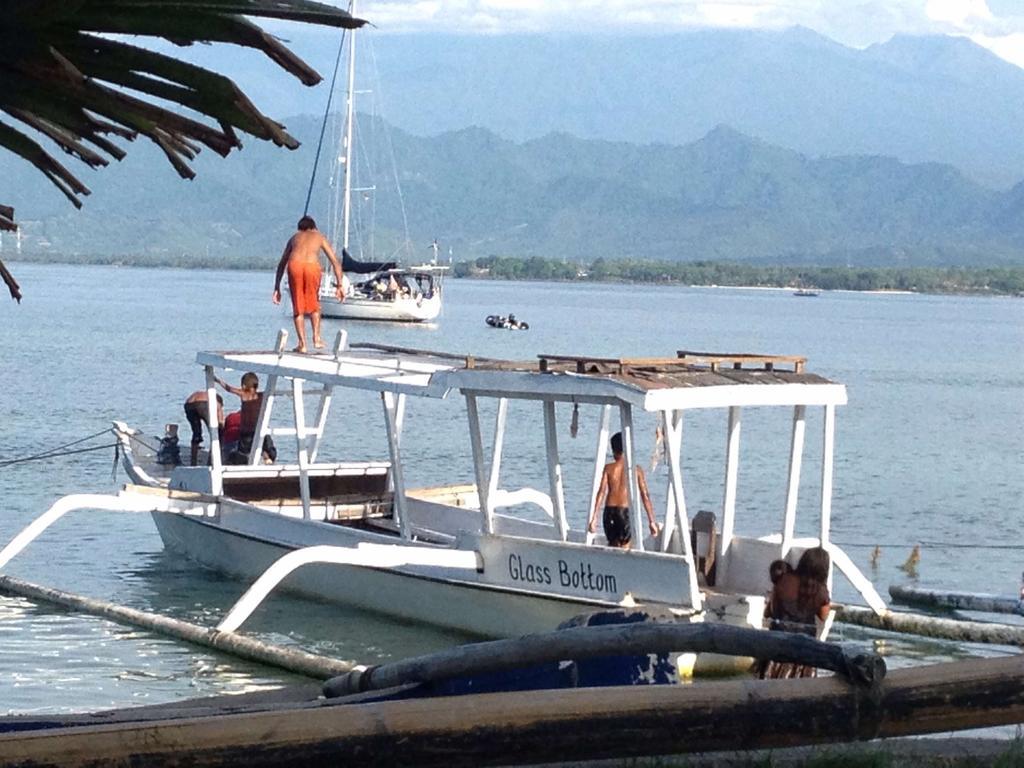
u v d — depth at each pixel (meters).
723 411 76.56
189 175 6.51
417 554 24.75
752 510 45.41
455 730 9.05
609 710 9.25
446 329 157.38
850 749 11.78
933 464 59.09
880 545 39.47
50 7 5.88
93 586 30.11
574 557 23.14
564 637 10.21
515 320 161.75
